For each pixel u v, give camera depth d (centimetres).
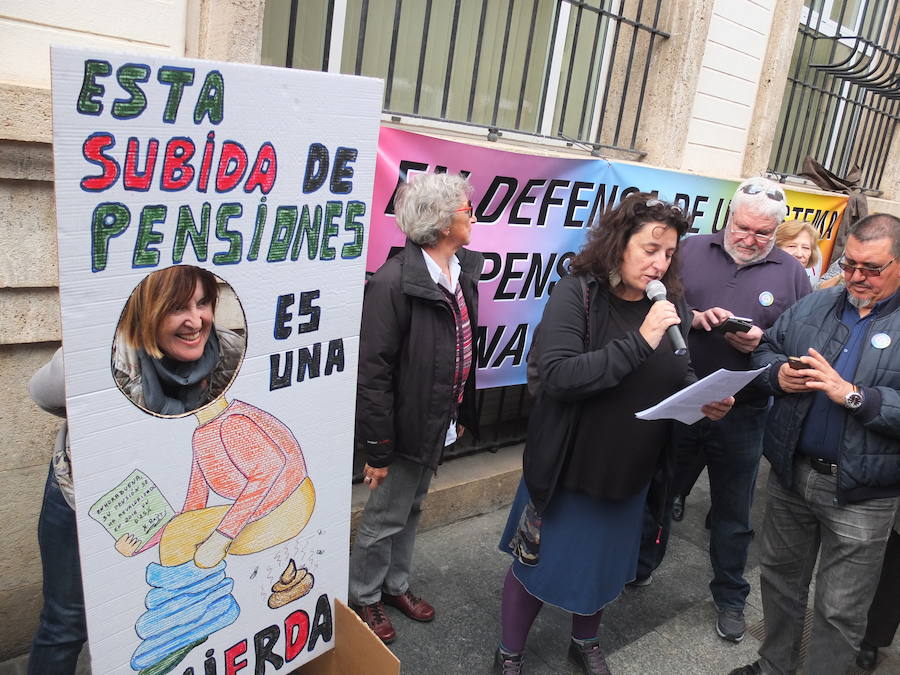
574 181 336
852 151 624
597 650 253
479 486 358
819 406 224
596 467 211
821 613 233
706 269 284
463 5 380
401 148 273
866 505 220
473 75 350
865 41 540
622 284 214
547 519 222
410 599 280
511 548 235
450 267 244
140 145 128
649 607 311
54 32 218
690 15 405
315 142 154
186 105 132
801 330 237
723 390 201
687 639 291
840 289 234
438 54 378
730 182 418
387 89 335
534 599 238
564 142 418
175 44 241
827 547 231
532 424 220
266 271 155
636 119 430
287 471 173
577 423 210
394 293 222
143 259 135
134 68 124
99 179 125
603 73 439
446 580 308
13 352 223
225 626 171
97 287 130
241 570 171
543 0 411
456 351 235
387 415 228
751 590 333
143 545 150
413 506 265
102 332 133
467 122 349
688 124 434
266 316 158
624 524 225
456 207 223
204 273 147
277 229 154
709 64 437
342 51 342
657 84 424
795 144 579
